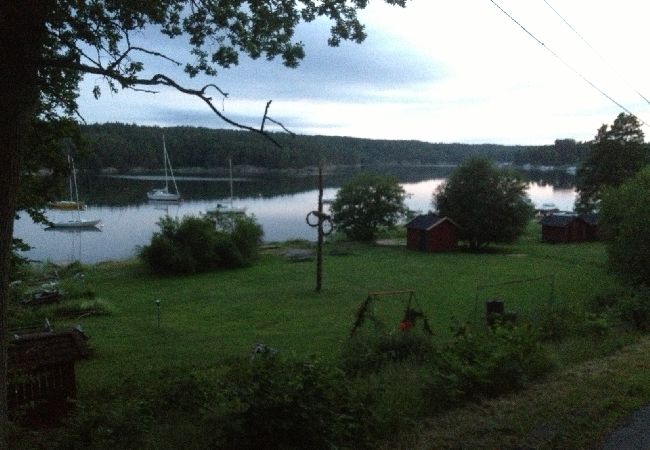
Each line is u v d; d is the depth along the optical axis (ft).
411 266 147.13
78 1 20.22
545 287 104.94
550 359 24.44
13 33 13.92
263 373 17.53
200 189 428.97
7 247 14.58
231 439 16.15
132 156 487.20
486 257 164.66
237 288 120.88
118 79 16.99
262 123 17.25
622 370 23.88
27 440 21.74
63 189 32.27
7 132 14.25
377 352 31.53
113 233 227.61
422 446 16.67
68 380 40.22
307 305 98.37
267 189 436.76
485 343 23.79
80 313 94.17
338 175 597.52
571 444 16.71
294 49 24.49
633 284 61.77
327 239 216.33
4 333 14.96
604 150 242.99
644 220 63.36
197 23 23.47
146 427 20.29
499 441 16.94
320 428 15.78
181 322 86.89
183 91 17.26
